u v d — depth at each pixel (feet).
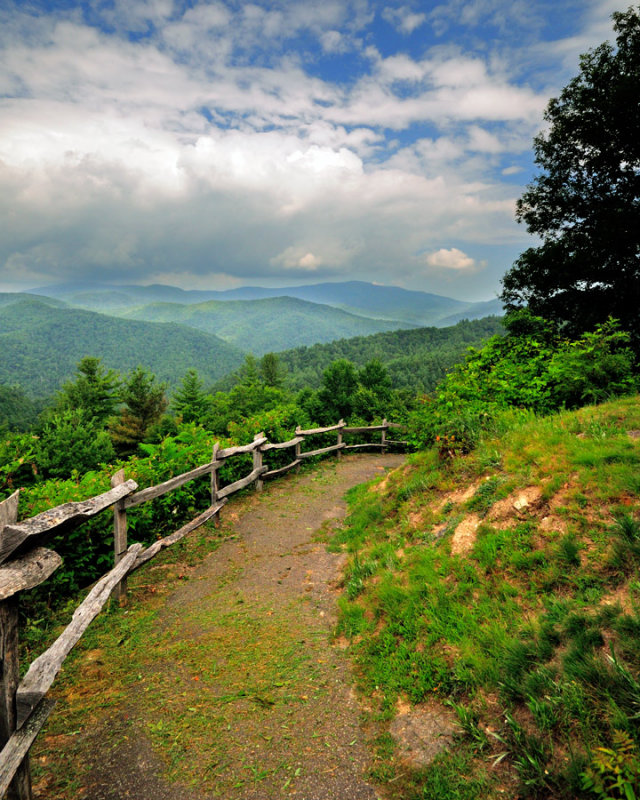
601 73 53.06
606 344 25.58
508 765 7.99
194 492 24.26
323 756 9.08
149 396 170.91
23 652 12.50
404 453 48.75
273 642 13.39
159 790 8.35
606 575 10.56
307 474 36.55
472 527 14.73
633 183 52.06
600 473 13.38
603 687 8.07
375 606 14.02
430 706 9.96
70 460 39.22
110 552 17.47
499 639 10.43
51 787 8.34
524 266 57.88
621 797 6.55
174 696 10.97
